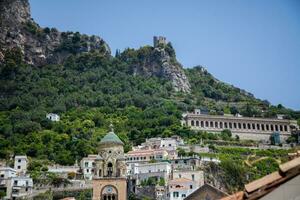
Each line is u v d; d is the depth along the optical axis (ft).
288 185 76.07
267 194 76.79
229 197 110.63
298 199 75.20
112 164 426.51
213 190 310.45
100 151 434.71
